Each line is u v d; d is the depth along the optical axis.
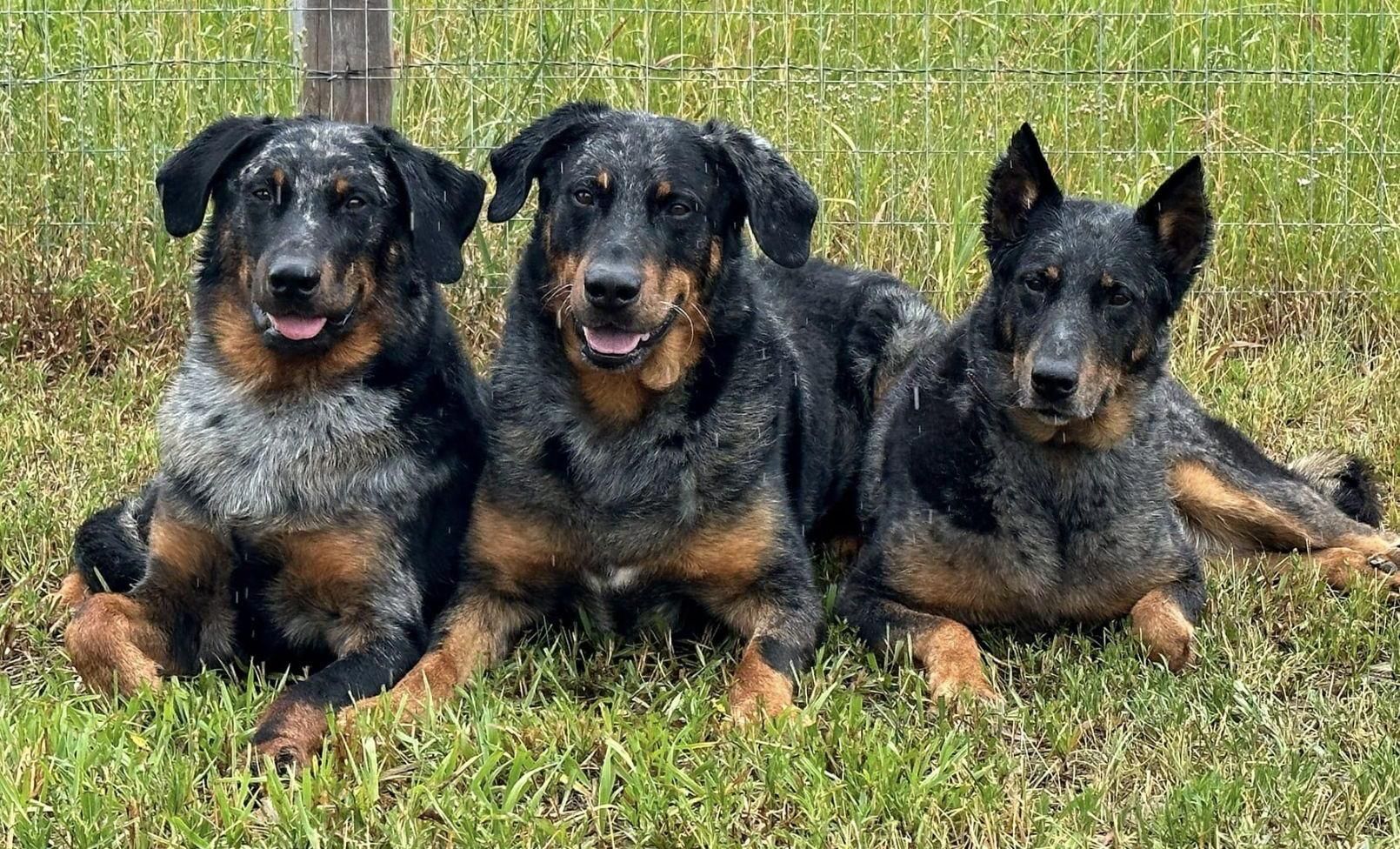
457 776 1.87
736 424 2.14
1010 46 3.15
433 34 3.04
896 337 2.52
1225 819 1.81
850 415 2.51
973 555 2.18
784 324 2.39
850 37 3.17
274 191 2.09
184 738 1.92
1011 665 2.14
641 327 2.05
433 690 2.02
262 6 3.12
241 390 2.11
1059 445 2.17
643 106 3.03
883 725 1.97
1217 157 3.04
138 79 2.96
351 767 1.86
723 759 1.90
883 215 3.02
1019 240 2.22
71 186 2.94
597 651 2.15
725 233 2.16
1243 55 3.14
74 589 2.20
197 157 2.14
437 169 2.18
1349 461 2.48
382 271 2.12
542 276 2.16
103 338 2.88
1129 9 3.23
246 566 2.09
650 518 2.12
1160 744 1.95
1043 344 2.12
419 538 2.12
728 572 2.13
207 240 2.16
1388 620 2.20
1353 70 3.12
